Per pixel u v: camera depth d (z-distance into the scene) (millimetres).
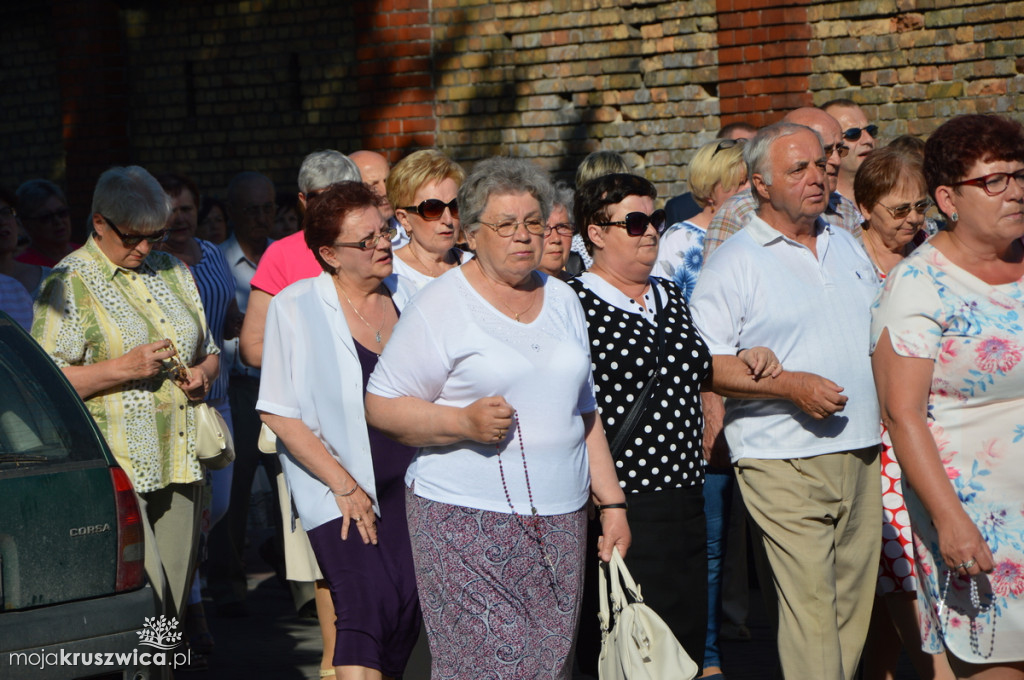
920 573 13055
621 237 15352
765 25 28344
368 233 15039
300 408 15070
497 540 12352
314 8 35281
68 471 13578
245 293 26688
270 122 36344
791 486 15156
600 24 31219
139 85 38625
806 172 15250
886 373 12617
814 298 15352
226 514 23438
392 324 15602
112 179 17188
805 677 15109
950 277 12453
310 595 22953
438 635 12656
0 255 21656
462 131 33344
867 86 27828
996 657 12391
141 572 13961
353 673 14344
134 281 17531
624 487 15148
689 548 15352
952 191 12359
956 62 26844
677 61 30234
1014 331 12195
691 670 12156
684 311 15742
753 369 14844
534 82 32312
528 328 12570
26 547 13109
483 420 11836
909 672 19234
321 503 14977
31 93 40469
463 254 17797
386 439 15055
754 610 22969
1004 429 12281
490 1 32719
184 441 17312
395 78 33781
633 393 15156
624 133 31203
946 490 12148
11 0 40219
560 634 12477
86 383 16500
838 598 15547
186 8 37500
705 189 21203
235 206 26609
